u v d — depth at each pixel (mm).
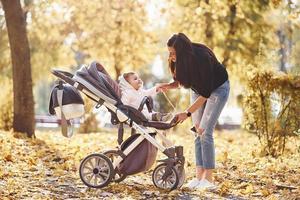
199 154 9984
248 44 27484
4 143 13859
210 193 9570
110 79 9656
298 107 14164
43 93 77312
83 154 13492
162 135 9625
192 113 9930
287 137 14383
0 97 21188
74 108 9664
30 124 16703
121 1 30438
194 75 9312
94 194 9188
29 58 16797
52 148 14234
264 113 14383
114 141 17062
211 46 27672
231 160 13312
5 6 16656
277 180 10836
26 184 9742
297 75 14273
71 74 9812
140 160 9539
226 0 23484
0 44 23969
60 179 10258
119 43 31594
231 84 27812
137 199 8953
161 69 41125
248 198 9328
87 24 30516
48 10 27719
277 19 27891
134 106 9562
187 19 28500
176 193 9289
